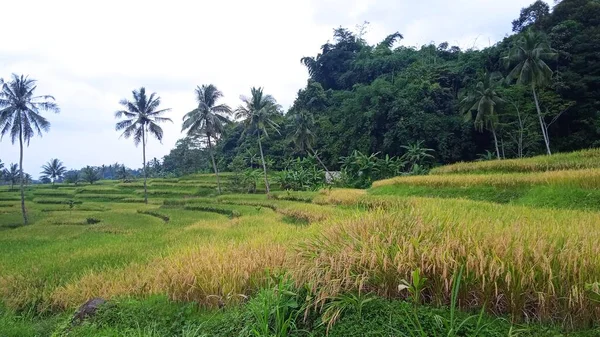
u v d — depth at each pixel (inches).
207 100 1656.0
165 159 3597.4
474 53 2180.1
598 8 1663.4
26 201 1918.1
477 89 1459.2
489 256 161.0
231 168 2445.9
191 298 238.4
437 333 143.0
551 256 154.1
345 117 2239.2
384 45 3097.9
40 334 269.0
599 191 533.0
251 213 891.4
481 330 139.6
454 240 175.2
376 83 2167.8
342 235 216.1
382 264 174.6
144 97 1679.4
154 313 231.0
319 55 3176.7
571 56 1590.8
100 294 312.5
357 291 173.8
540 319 146.6
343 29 3169.3
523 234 186.1
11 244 754.2
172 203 1445.6
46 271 418.3
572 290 141.0
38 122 1342.3
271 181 1961.1
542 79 1258.0
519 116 1557.6
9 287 374.3
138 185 2235.5
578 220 262.7
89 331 226.5
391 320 152.6
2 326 283.1
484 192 693.3
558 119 1627.7
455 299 149.4
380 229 208.4
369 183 1584.6
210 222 735.1
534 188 625.6
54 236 870.4
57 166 3211.1
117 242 592.4
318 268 183.5
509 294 151.1
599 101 1519.4
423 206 326.6
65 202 1841.8
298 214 704.4
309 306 172.1
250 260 256.5
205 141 2701.8
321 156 2319.1
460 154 1769.2
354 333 153.3
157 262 364.2
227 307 221.5
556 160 836.6
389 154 1942.7
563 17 1755.7
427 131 1766.7
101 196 1971.0
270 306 179.9
